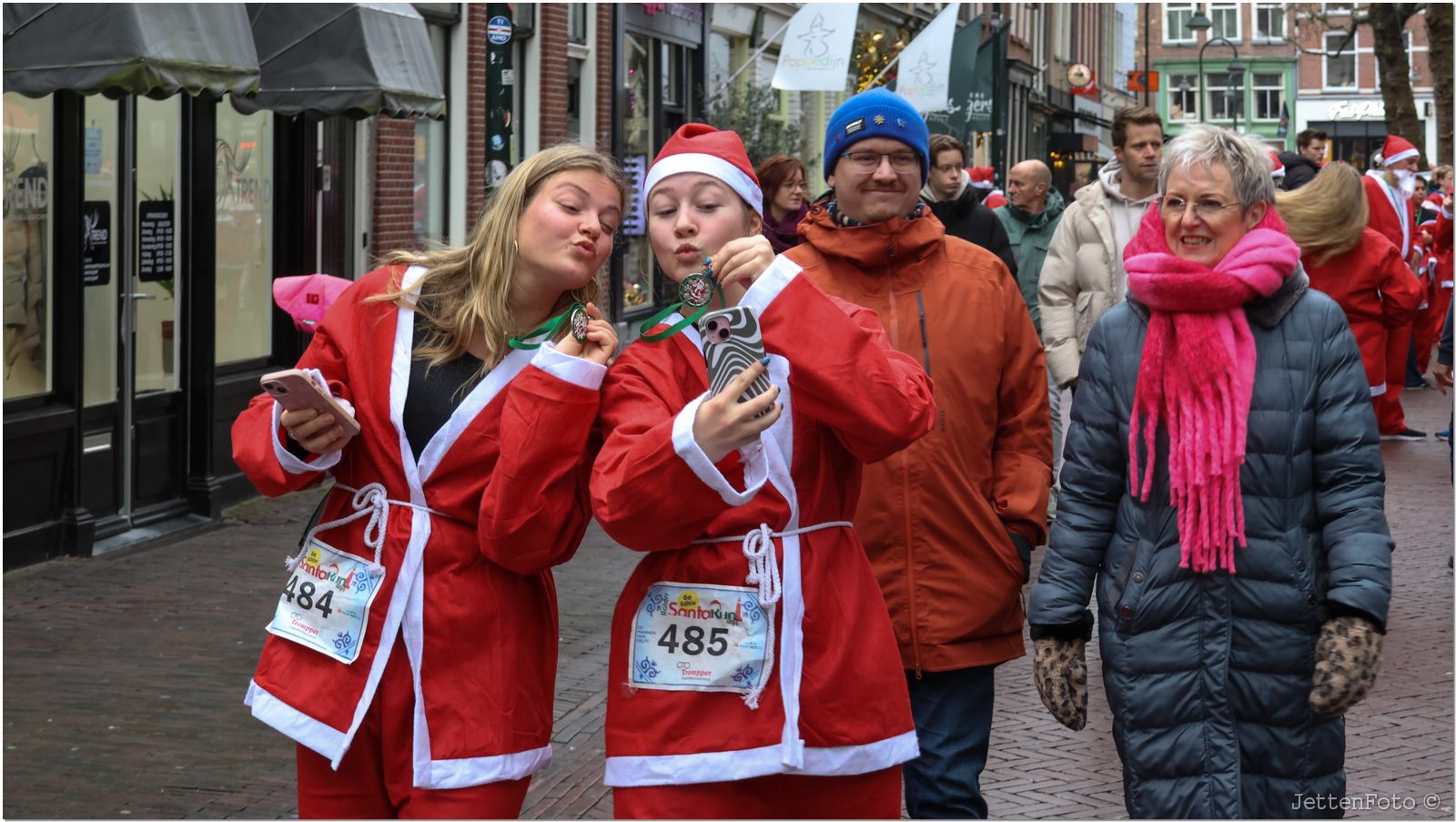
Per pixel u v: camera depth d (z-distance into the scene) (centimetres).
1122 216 699
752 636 276
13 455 834
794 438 281
